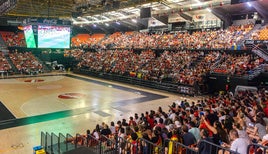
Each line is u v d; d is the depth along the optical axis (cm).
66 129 1255
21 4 2727
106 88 2541
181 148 621
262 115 779
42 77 3331
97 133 897
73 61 4288
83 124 1341
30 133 1184
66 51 4450
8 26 4344
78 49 4628
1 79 3048
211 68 2291
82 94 2184
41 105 1752
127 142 664
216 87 2180
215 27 3084
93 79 3238
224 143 601
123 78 2956
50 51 4222
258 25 2656
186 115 1009
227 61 2262
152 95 2181
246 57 2186
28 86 2562
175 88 2295
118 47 3928
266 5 2448
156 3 2953
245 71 1997
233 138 549
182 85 2259
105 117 1477
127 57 3431
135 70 2947
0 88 2411
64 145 848
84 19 4459
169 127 835
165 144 686
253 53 2188
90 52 4331
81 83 2861
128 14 3844
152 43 3453
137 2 2630
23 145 1033
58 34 2383
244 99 1208
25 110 1609
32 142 1068
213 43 2688
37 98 1983
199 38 2992
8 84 2666
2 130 1220
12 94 2125
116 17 4091
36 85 2641
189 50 2814
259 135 686
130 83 2847
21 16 3712
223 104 1182
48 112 1572
